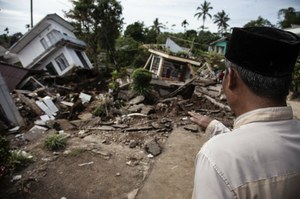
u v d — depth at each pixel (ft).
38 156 16.08
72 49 61.31
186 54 64.39
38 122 23.49
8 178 13.52
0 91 22.66
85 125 22.45
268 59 2.41
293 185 2.15
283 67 2.46
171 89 36.40
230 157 2.25
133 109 27.02
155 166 15.03
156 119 24.06
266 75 2.44
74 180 13.52
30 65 58.65
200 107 29.66
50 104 29.48
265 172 2.16
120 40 93.86
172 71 62.34
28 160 15.24
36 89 37.58
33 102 28.25
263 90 2.51
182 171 14.56
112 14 71.51
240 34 2.57
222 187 2.18
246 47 2.51
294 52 2.48
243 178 2.15
